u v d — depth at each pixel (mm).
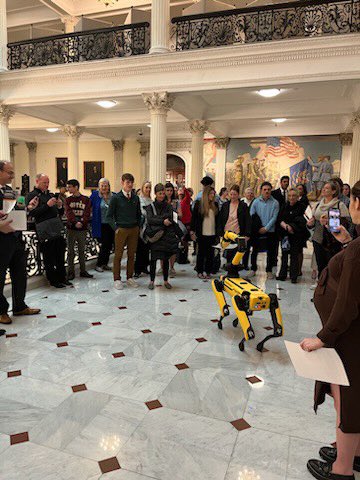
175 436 2381
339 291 1561
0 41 9758
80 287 5898
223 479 2035
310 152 13875
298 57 6988
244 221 6016
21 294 4504
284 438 2381
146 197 6711
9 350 3584
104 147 18031
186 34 8133
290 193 6238
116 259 5883
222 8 9984
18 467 2102
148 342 3824
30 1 14000
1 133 9969
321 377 1548
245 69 7395
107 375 3139
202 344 3797
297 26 7445
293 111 10016
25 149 19547
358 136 9328
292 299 5391
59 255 5812
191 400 2789
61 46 9445
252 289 3699
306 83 7102
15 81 9461
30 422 2498
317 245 5500
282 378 3139
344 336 1634
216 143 14812
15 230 4008
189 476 2055
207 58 7570
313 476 2053
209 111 10836
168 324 4340
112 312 4727
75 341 3820
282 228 6344
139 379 3082
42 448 2254
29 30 16328
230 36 7914
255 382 3064
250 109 10391
